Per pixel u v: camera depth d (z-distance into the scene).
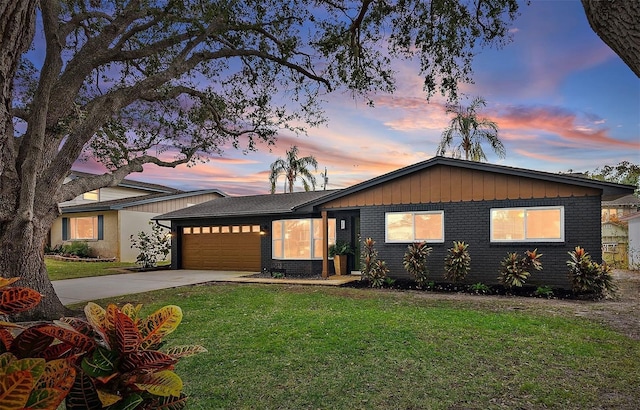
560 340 5.43
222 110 11.23
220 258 17.03
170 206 22.55
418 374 4.21
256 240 16.33
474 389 3.82
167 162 10.71
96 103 8.31
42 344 1.16
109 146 11.05
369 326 6.20
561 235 9.96
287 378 4.12
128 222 20.30
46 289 7.32
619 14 1.94
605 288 9.23
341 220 14.36
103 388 1.17
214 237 17.19
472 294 9.96
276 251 15.05
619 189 9.40
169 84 10.31
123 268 16.94
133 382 1.21
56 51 6.91
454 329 6.01
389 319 6.71
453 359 4.67
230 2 7.97
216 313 7.43
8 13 2.33
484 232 10.87
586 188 9.75
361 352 4.93
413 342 5.34
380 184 12.36
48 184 7.47
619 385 3.89
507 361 4.60
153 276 14.34
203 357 4.77
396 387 3.88
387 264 12.07
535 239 10.27
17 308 1.18
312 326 6.22
